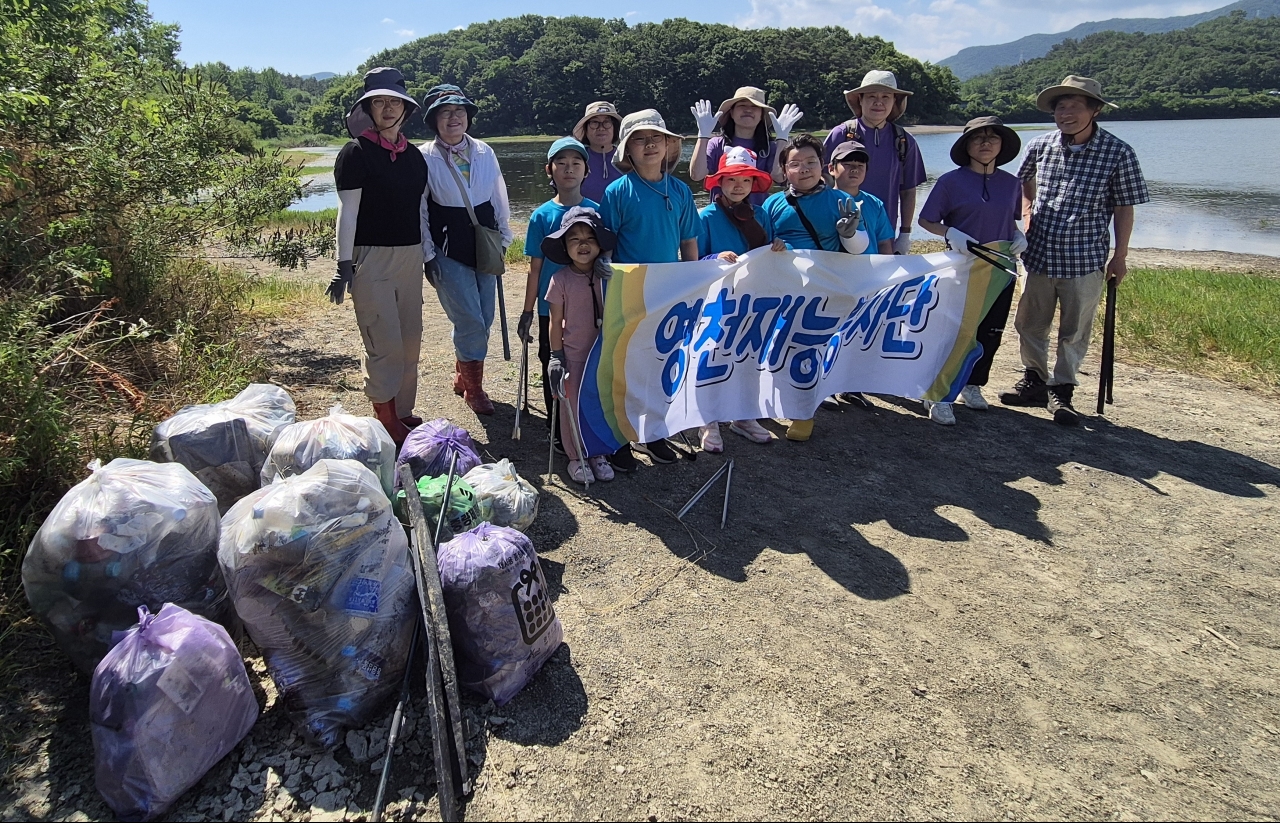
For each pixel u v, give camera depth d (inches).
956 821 94.7
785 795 97.1
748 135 225.0
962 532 159.9
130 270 219.9
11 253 178.4
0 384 134.2
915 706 112.2
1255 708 114.4
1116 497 176.6
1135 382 254.7
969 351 209.9
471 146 194.1
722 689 114.0
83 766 96.0
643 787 97.4
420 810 93.0
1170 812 97.0
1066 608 136.1
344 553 99.5
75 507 100.7
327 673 100.3
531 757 100.8
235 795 93.8
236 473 131.6
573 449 173.9
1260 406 234.7
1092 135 201.5
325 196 1007.6
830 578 142.1
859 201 200.2
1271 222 757.9
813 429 212.2
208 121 249.9
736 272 177.6
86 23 233.0
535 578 112.2
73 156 198.8
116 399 167.8
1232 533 162.1
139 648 89.9
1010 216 205.3
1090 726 110.0
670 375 176.9
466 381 206.5
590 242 158.1
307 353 253.3
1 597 116.3
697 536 154.5
